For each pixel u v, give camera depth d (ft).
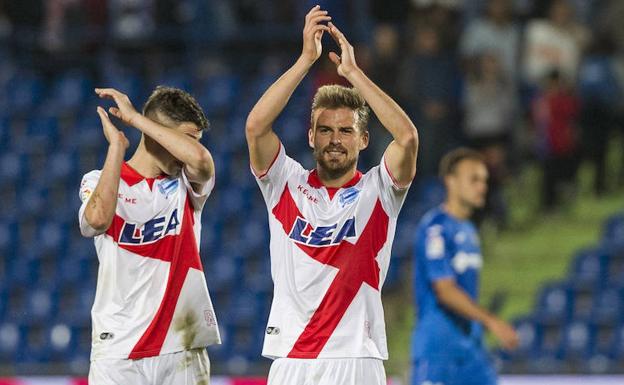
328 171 75.10
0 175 208.44
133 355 75.82
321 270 74.08
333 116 74.64
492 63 182.60
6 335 181.57
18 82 220.23
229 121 205.05
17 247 197.88
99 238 76.59
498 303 160.76
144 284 76.38
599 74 185.06
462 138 183.01
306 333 74.08
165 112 77.61
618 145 203.82
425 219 107.34
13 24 222.89
